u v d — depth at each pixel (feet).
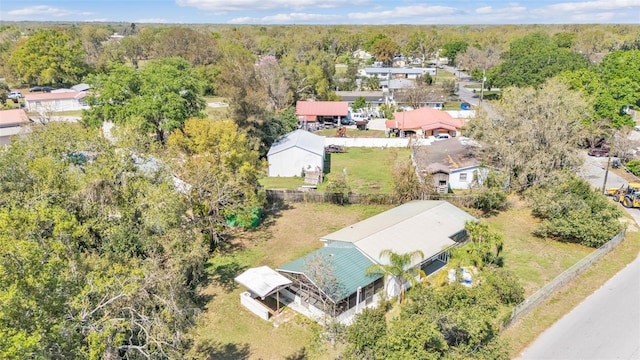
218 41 440.45
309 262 81.51
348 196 132.05
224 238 112.37
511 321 74.90
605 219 103.50
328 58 326.03
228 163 112.37
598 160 166.50
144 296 54.13
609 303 81.00
